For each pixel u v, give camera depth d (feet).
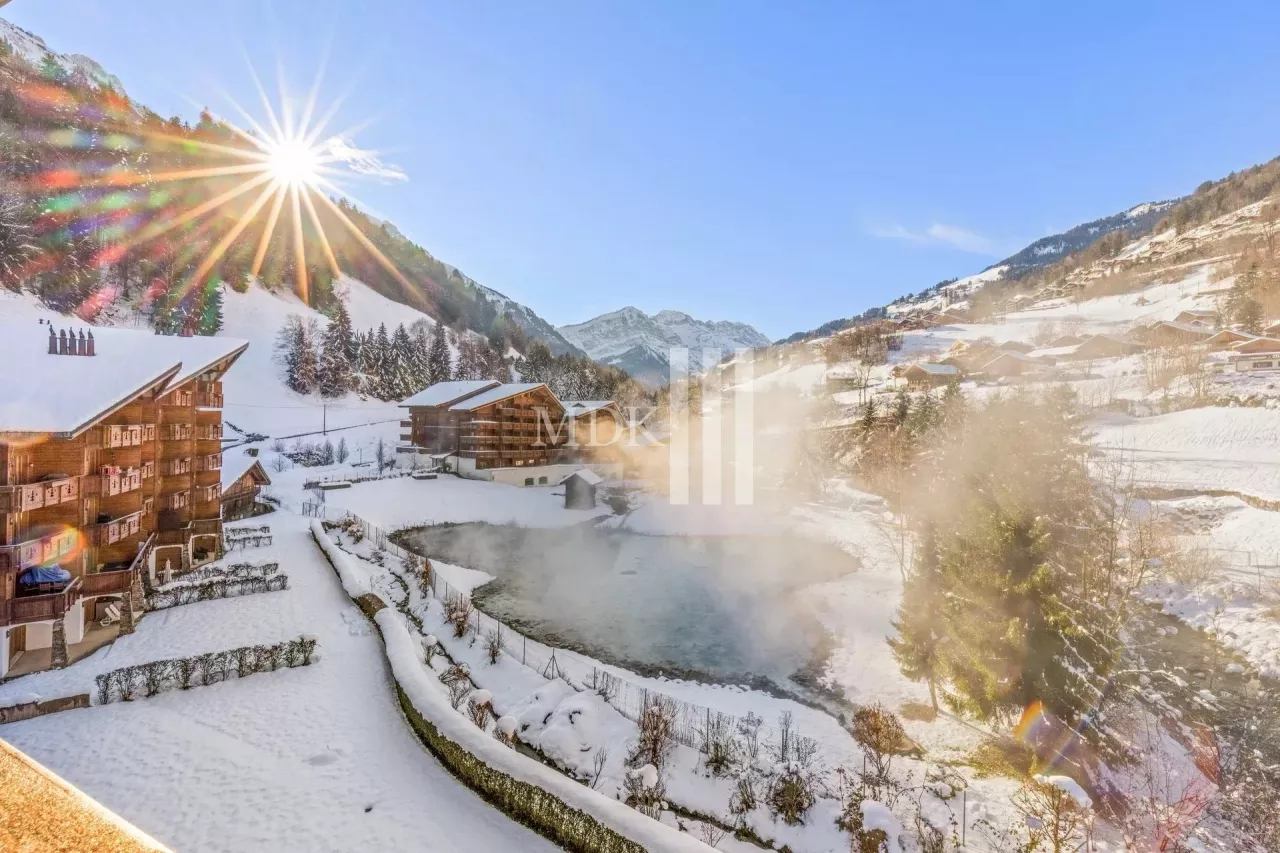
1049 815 42.96
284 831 37.24
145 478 79.71
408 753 45.83
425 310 532.32
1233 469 110.11
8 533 53.16
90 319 261.24
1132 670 63.26
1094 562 67.00
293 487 162.40
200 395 95.14
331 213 522.47
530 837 37.52
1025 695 51.24
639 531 146.41
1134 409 161.07
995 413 67.72
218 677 56.13
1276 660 63.57
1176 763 50.24
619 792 44.52
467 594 96.63
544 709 54.19
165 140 411.75
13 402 53.06
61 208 284.82
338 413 285.84
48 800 4.58
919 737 57.11
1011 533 53.01
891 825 40.57
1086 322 380.17
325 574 90.94
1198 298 345.31
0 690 52.54
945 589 62.85
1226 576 81.05
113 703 51.57
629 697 61.67
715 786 46.52
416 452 197.57
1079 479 67.15
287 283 406.21
